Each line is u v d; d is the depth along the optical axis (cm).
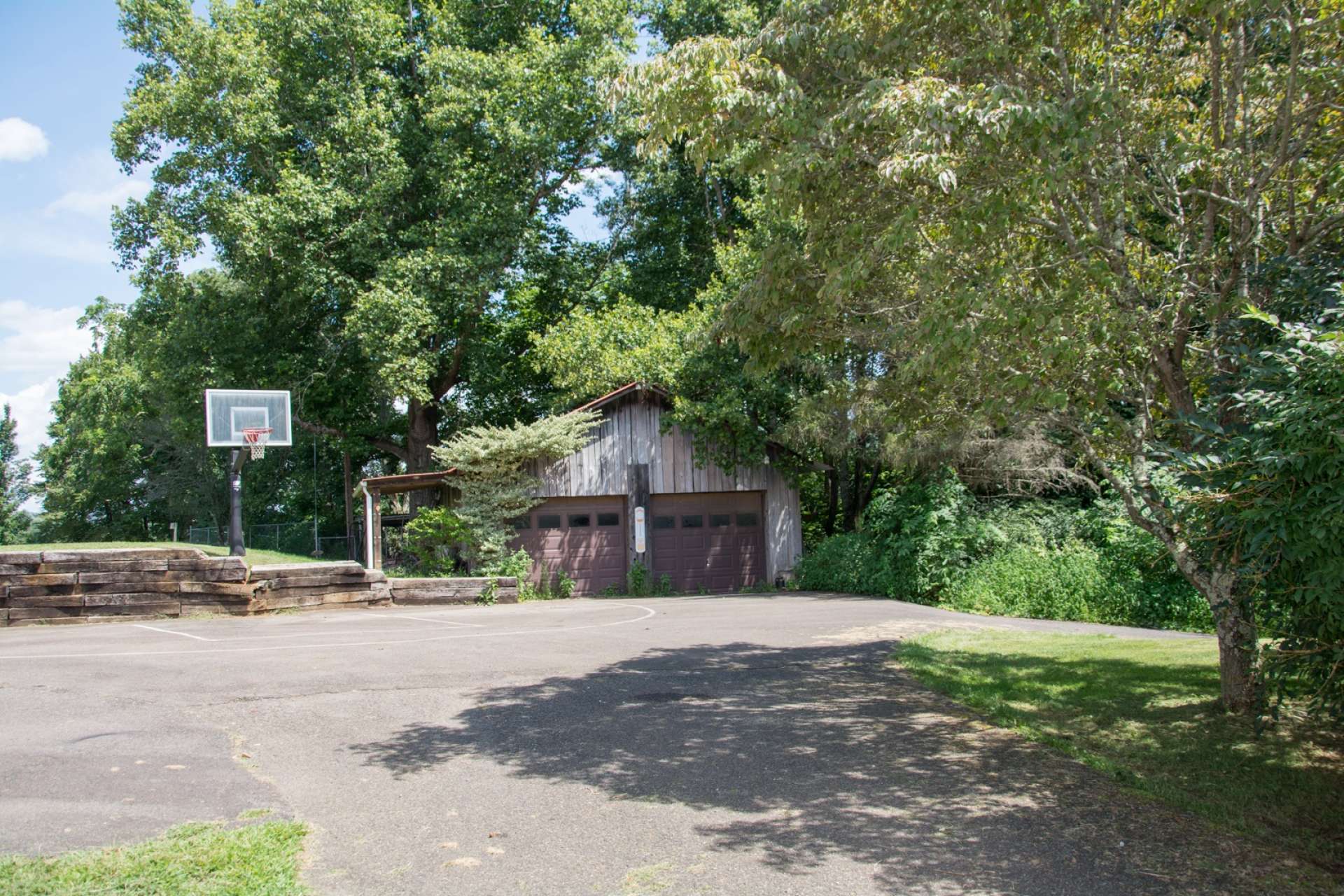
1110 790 588
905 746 686
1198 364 805
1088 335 689
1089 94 716
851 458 2119
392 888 432
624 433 2162
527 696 841
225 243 2498
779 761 646
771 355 903
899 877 455
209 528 4403
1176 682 864
